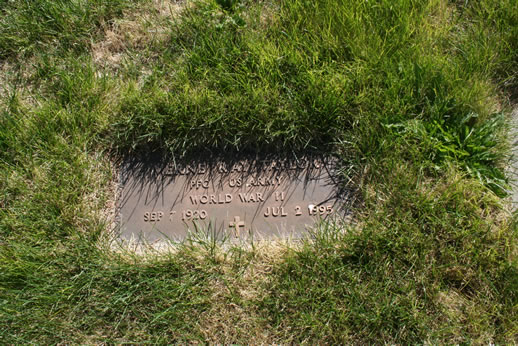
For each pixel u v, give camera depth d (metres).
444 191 1.26
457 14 1.46
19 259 1.26
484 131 1.29
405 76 1.34
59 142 1.38
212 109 1.37
